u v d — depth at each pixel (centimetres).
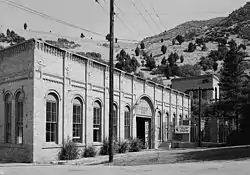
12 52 2473
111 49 2167
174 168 1583
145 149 3825
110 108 2131
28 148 2253
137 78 3656
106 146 2925
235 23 18425
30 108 2259
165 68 11244
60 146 2448
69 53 2586
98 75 2956
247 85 4872
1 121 2542
